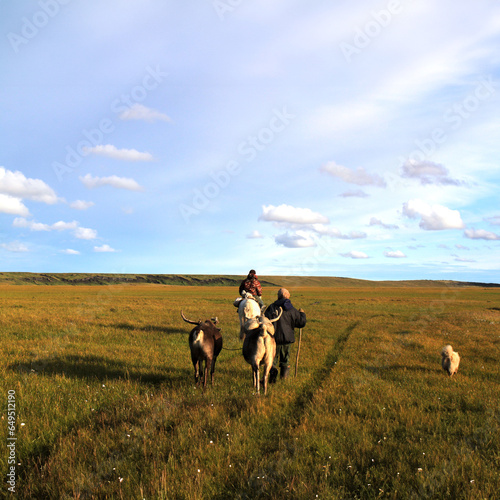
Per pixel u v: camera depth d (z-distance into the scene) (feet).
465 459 14.88
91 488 12.69
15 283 510.58
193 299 145.69
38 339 42.11
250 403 20.90
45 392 22.84
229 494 12.76
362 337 51.47
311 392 25.41
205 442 15.94
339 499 12.24
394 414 20.66
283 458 14.85
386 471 14.06
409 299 178.81
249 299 35.35
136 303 112.88
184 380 27.40
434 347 44.62
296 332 55.67
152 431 17.04
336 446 16.22
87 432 17.11
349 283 565.12
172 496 12.17
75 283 533.14
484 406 22.56
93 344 40.29
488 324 73.46
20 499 12.35
